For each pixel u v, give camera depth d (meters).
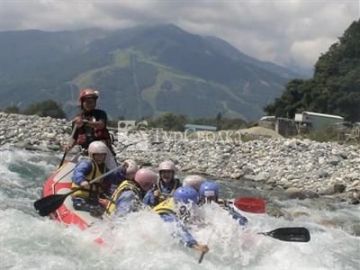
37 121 27.03
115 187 10.16
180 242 7.90
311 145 25.55
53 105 64.25
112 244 8.10
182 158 22.77
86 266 7.37
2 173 15.73
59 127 25.97
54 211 9.51
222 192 16.97
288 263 8.02
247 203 9.72
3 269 6.99
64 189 10.11
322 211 14.62
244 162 22.19
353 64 69.69
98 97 11.03
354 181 18.84
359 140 34.44
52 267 7.20
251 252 8.10
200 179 9.00
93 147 9.86
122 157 22.38
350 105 64.25
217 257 7.83
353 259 9.05
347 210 15.17
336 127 44.34
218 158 22.78
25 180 15.08
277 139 29.41
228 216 8.53
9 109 62.28
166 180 9.21
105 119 11.07
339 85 65.12
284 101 69.50
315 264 8.23
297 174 20.27
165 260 7.57
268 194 17.14
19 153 19.83
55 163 18.39
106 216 9.06
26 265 7.17
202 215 8.43
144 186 9.27
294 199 16.55
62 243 8.13
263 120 51.22
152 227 8.20
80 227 8.84
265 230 9.12
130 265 7.48
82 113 11.02
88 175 9.85
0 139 22.70
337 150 24.36
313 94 66.31
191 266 7.45
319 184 18.92
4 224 8.73
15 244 7.88
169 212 8.35
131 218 8.49
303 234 8.48
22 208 11.31
